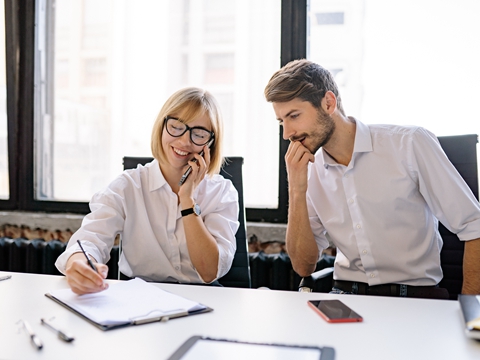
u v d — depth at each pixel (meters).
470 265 1.41
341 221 1.57
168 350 0.75
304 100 1.44
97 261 1.26
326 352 0.73
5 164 2.57
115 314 0.90
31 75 2.48
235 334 0.83
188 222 1.50
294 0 2.19
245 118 2.27
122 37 2.38
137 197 1.57
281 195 2.24
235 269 1.67
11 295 1.05
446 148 1.60
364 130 1.53
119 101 2.40
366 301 1.03
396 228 1.51
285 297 1.06
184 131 1.56
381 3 2.12
